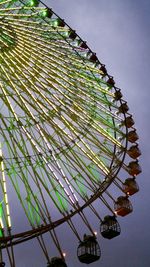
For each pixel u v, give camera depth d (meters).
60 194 20.05
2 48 20.25
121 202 23.47
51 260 18.75
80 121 22.48
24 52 20.61
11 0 18.97
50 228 19.19
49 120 21.44
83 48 22.70
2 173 18.66
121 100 24.20
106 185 21.48
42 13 20.64
